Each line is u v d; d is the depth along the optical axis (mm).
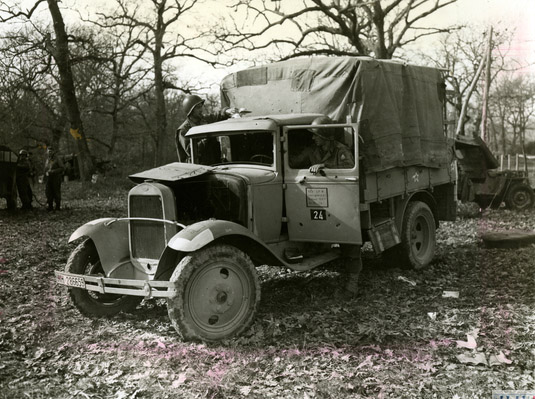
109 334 5082
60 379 4070
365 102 6324
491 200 15500
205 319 4867
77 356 4523
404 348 4594
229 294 4984
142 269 5484
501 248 9078
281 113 6883
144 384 3943
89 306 5605
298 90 6719
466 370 4152
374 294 6359
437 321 5281
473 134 15273
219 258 4926
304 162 6145
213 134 6309
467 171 15328
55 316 5602
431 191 8242
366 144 6270
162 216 5273
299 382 3932
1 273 7539
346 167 5973
